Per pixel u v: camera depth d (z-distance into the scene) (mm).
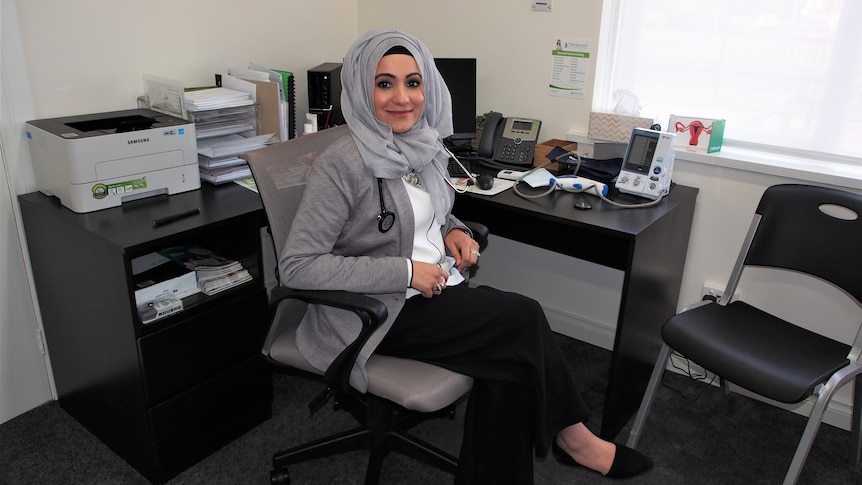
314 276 1363
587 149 2297
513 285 2676
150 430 1673
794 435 2012
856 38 1859
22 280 1901
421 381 1394
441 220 1608
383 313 1302
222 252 1902
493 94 2494
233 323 1802
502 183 2084
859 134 1936
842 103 1937
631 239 1693
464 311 1448
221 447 1897
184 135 1827
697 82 2162
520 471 1459
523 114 2445
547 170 2184
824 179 1871
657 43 2193
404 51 1472
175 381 1694
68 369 1931
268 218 1499
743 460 1899
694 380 2295
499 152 2293
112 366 1705
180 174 1854
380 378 1403
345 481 1792
